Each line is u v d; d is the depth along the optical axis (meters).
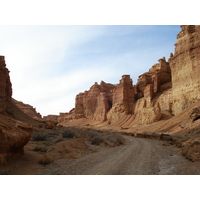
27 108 104.81
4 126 10.10
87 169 10.29
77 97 132.12
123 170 9.98
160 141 30.88
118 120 88.44
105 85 130.12
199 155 12.57
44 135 24.41
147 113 67.38
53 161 12.18
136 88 97.81
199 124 34.12
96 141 24.72
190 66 55.31
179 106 57.28
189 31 58.25
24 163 10.39
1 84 37.91
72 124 114.81
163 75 83.00
